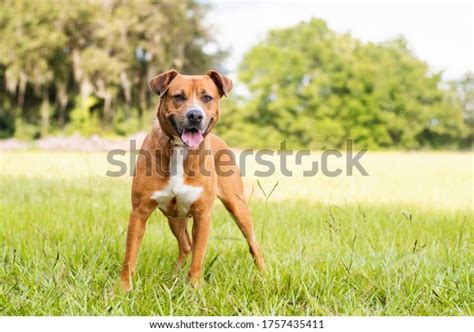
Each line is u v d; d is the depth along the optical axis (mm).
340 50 48219
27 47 36219
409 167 22078
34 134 40531
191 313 4242
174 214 5211
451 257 5477
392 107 47844
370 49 49594
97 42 39562
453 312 4344
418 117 48688
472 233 6629
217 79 5320
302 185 12305
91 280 4816
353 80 45219
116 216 7488
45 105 40312
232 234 6719
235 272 5020
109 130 39594
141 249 5809
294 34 47719
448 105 50469
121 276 4859
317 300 4492
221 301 4414
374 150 45062
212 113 5180
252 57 45469
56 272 4859
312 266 5086
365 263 5258
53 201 8922
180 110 4906
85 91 38875
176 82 5062
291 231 6707
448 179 15617
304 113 44062
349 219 6914
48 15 37188
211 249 5895
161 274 5230
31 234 6234
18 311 4297
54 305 4328
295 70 43844
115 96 41406
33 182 12430
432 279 4898
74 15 37156
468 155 37750
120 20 38375
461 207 8953
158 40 39406
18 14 36688
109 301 4359
